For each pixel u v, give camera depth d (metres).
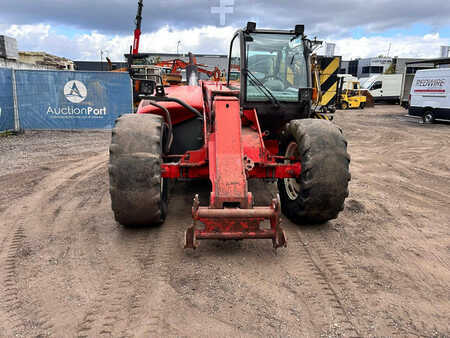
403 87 27.42
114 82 13.64
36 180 6.76
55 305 2.91
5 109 12.36
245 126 5.03
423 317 2.83
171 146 5.49
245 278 3.32
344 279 3.35
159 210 4.02
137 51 12.99
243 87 4.95
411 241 4.29
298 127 4.23
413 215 5.23
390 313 2.87
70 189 6.20
